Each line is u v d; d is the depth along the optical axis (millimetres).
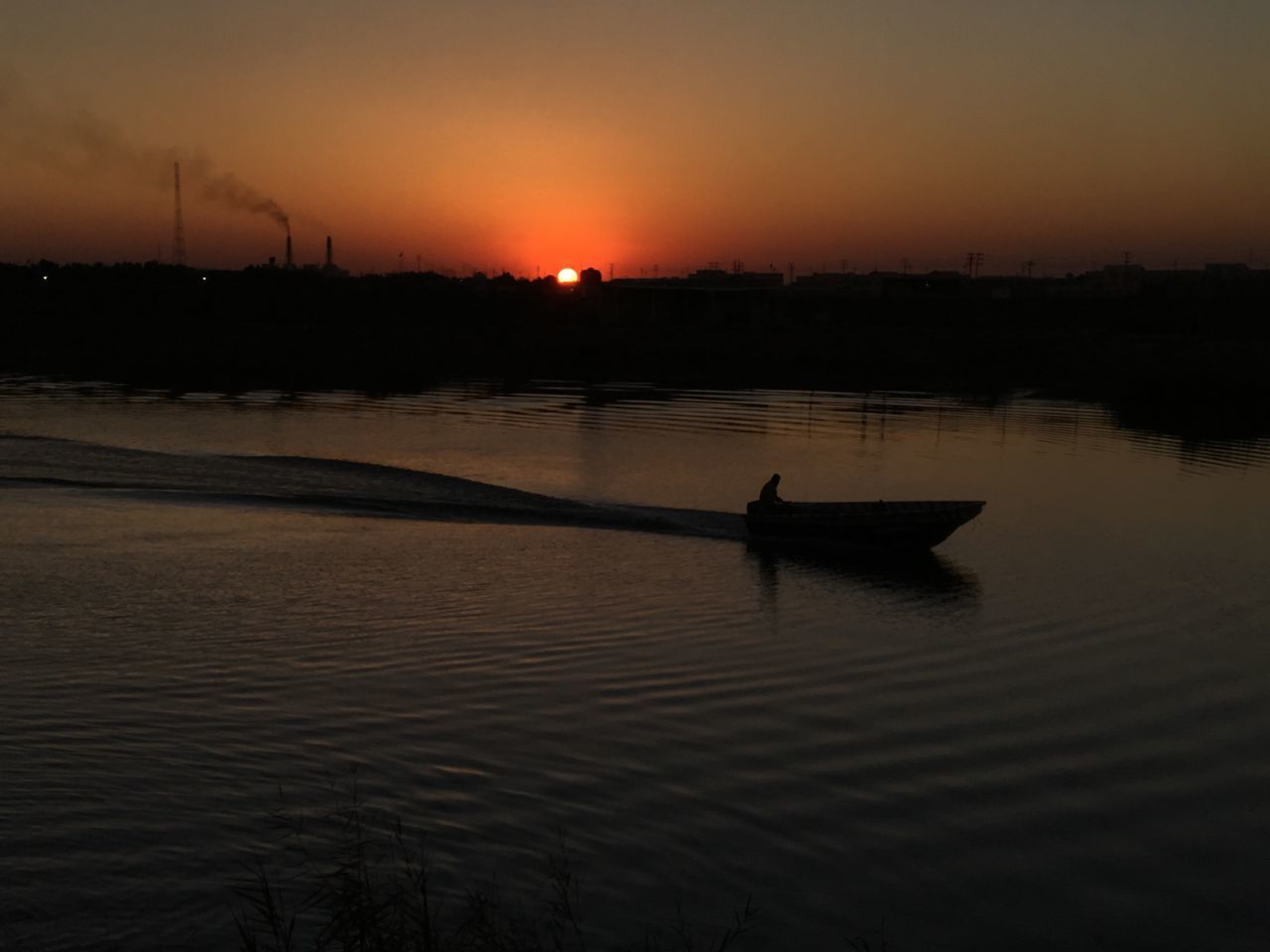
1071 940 11234
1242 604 23297
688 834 12961
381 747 15086
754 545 28203
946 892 11961
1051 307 111938
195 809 13008
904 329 96500
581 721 16312
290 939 10352
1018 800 14148
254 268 140000
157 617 20859
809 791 14211
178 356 84812
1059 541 28953
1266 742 16172
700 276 144000
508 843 12586
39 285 120750
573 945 10664
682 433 47219
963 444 45312
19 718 15594
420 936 10211
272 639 19734
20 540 26531
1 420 48625
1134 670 19188
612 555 26859
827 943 10984
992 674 18891
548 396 62625
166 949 10289
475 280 164250
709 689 17844
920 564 26531
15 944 10266
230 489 32844
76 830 12367
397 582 23906
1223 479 38219
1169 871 12570
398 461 39406
